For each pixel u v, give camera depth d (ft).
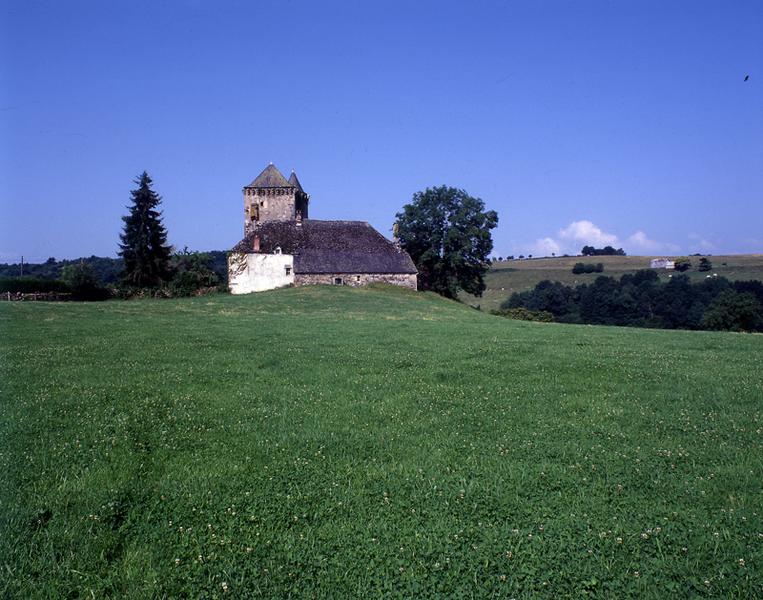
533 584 26.14
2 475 35.78
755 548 28.53
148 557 27.89
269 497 34.19
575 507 33.12
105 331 112.27
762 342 107.96
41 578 26.08
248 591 25.80
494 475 37.60
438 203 325.01
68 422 47.01
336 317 165.37
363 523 31.40
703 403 55.88
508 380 66.90
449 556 28.30
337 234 306.96
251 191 334.85
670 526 30.71
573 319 371.15
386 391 61.11
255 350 89.20
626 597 25.20
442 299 280.31
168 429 46.42
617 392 60.70
